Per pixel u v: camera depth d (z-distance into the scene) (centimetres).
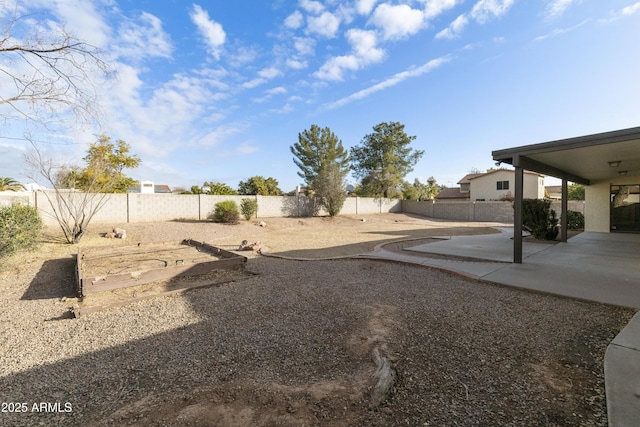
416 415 194
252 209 1748
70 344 307
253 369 255
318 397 212
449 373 245
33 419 196
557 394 216
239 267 636
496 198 3077
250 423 186
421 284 525
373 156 3184
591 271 596
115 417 195
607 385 220
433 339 308
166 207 1534
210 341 311
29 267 661
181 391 224
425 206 2800
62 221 1017
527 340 305
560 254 795
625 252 818
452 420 189
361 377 238
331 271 626
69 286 528
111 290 486
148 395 220
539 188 2817
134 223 1396
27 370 258
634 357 261
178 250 839
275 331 334
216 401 210
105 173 1141
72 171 1033
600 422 186
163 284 523
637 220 1265
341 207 2283
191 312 395
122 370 256
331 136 3023
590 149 608
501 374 244
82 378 245
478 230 1598
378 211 2783
